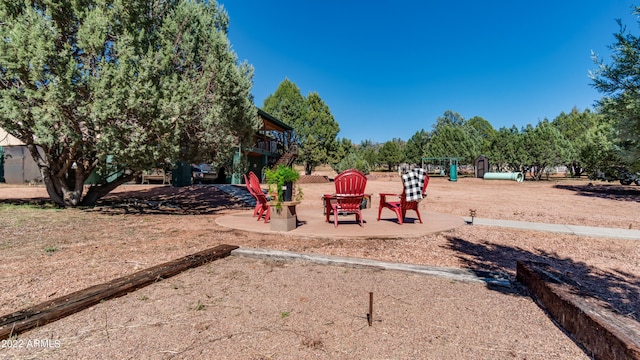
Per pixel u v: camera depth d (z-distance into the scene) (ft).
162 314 7.93
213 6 30.73
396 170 179.01
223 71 27.02
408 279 10.87
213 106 26.21
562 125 128.26
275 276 11.05
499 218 25.94
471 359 6.17
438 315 8.10
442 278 11.00
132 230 19.02
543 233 19.60
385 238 17.54
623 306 9.05
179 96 23.04
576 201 39.06
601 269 12.79
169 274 10.73
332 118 98.73
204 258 12.39
